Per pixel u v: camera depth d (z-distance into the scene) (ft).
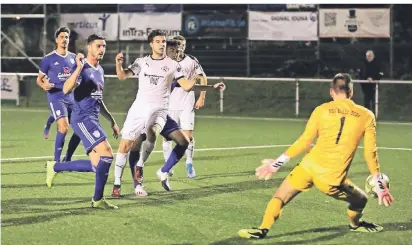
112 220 41.27
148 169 60.39
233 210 44.27
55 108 58.18
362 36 120.06
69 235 37.81
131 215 42.63
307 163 36.68
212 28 125.49
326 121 36.04
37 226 39.65
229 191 50.75
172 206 45.34
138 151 48.55
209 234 38.24
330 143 36.01
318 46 127.13
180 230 39.09
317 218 42.09
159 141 78.69
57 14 131.54
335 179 36.24
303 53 131.44
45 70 58.39
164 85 48.19
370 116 36.35
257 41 132.98
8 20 137.59
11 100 126.31
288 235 38.09
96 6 135.95
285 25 122.31
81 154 68.95
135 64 48.37
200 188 51.85
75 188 51.06
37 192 49.47
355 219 38.75
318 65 128.57
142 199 47.55
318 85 126.82
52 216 42.09
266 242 36.65
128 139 47.80
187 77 54.75
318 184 36.52
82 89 44.96
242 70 133.08
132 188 51.65
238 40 134.72
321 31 121.08
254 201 47.19
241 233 37.47
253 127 97.19
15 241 36.52
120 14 128.26
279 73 131.03
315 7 121.19
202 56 134.72
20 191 49.75
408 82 109.09
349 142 35.94
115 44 133.49
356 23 119.96
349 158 36.22
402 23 129.08
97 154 44.24
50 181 49.78
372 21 119.75
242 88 128.98
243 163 64.23
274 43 132.67
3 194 48.60
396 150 74.69
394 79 127.44
